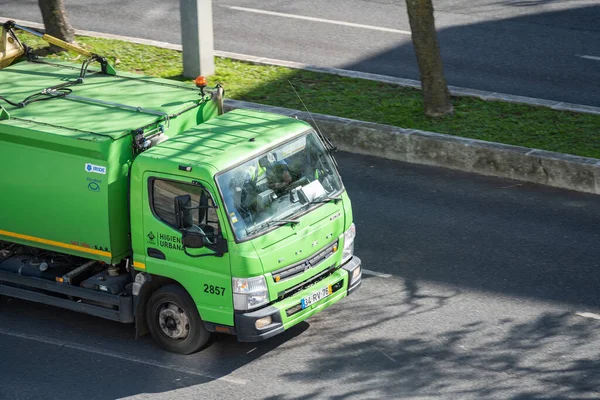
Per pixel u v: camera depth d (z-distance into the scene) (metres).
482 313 20.75
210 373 18.84
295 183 19.11
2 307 21.91
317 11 42.66
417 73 35.31
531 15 41.28
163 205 18.42
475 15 41.47
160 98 21.03
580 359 18.88
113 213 18.88
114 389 18.42
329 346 19.69
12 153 19.59
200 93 21.12
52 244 19.92
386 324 20.45
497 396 17.72
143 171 18.42
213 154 18.38
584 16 41.00
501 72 35.06
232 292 18.11
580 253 23.36
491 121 30.42
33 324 21.11
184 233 18.11
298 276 18.78
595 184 26.84
